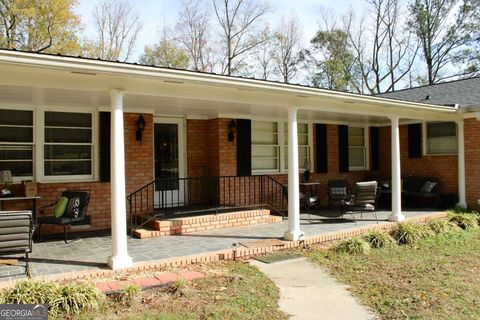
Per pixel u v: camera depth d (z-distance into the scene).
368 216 9.58
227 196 9.64
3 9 17.89
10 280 4.59
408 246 6.98
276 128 10.99
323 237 7.25
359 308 4.28
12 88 5.58
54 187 7.60
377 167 13.12
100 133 8.09
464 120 10.44
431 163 11.59
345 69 27.03
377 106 8.40
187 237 7.25
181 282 4.71
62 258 5.66
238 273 5.36
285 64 27.33
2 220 4.50
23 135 7.46
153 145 8.79
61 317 3.84
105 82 5.11
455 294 4.64
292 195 6.98
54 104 7.55
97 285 4.54
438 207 10.93
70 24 19.61
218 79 5.62
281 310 4.21
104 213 8.13
